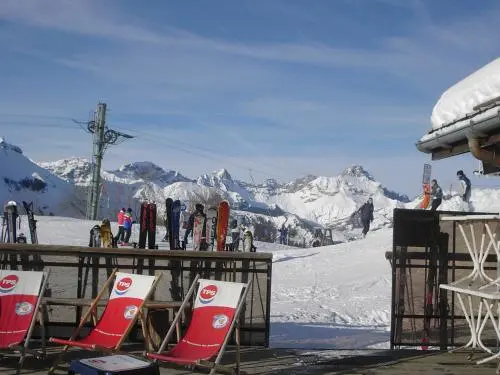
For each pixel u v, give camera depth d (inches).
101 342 216.1
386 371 231.6
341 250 1006.4
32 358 239.6
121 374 176.9
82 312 271.6
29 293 230.4
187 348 212.4
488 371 232.5
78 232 1176.2
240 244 1108.5
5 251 264.2
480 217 234.8
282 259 949.8
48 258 271.9
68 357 243.0
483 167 281.1
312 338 382.0
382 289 666.8
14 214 580.4
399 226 279.3
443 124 255.3
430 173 1087.6
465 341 278.1
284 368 235.1
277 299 589.6
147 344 233.3
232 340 276.4
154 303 251.3
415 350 271.9
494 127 213.5
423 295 278.7
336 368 235.9
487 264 275.4
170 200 474.6
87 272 272.4
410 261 279.7
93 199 2101.4
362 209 1378.0
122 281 235.6
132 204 4736.7
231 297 220.2
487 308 231.9
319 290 657.0
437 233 279.7
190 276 275.0
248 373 226.2
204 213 557.9
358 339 378.0
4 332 220.4
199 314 222.2
